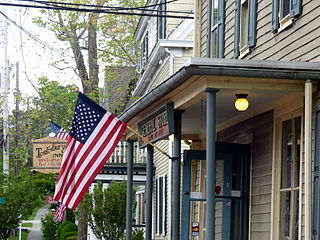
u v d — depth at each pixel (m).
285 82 13.77
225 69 13.20
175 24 30.58
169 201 28.64
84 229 33.97
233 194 18.09
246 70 13.21
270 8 16.11
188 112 17.50
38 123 49.91
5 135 42.41
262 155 17.03
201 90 13.94
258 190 17.20
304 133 14.38
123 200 30.02
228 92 14.50
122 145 37.03
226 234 18.31
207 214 13.34
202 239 21.02
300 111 15.06
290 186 15.59
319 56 13.57
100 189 30.23
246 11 17.98
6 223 35.72
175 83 14.32
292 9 14.66
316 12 13.75
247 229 17.78
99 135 16.41
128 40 36.78
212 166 13.47
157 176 32.47
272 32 15.85
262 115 17.09
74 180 16.33
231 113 18.00
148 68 32.22
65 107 43.75
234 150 17.92
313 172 13.50
